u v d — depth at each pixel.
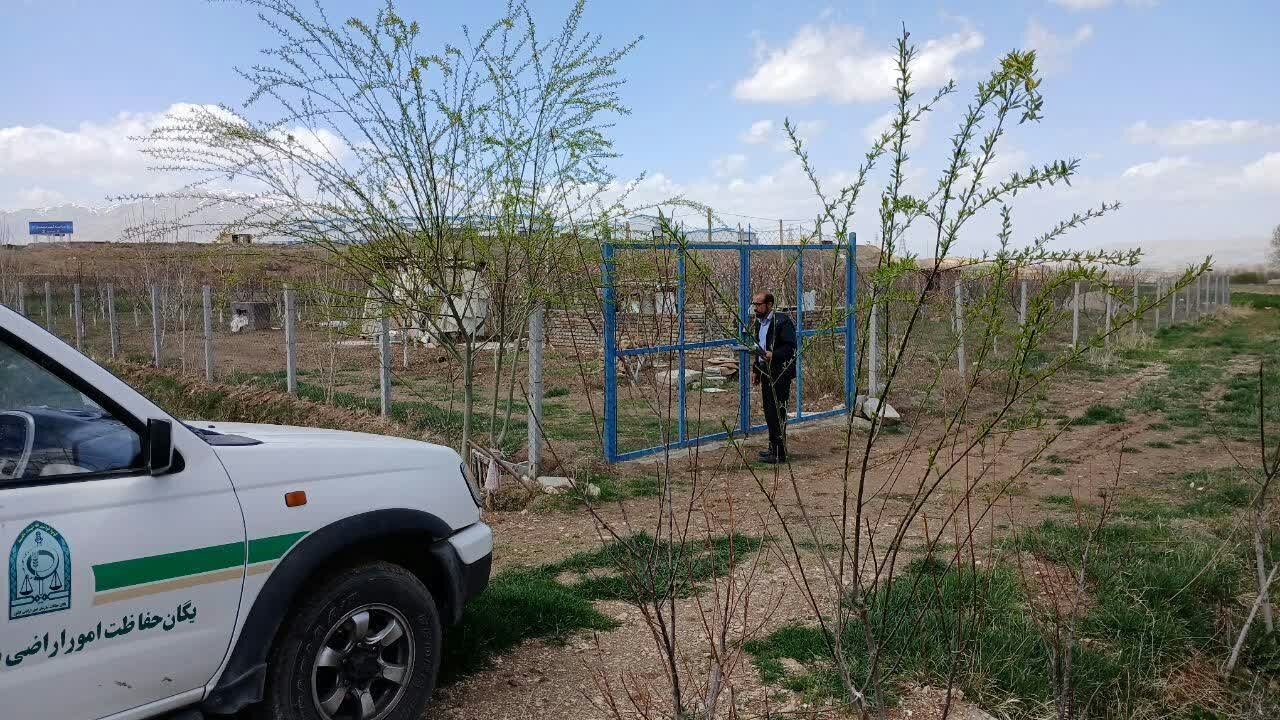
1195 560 5.50
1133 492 8.04
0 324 2.59
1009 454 9.88
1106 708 3.94
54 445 2.68
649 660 4.50
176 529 2.83
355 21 6.93
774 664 4.36
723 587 5.55
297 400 10.74
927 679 4.09
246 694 2.99
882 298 2.43
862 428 11.51
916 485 8.48
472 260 8.14
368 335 9.66
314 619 3.16
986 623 4.48
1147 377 16.67
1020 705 3.89
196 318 26.08
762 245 9.90
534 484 8.11
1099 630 4.67
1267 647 4.51
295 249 7.96
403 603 3.45
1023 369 2.56
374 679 3.38
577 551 6.47
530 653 4.59
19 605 2.49
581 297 6.78
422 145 7.46
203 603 2.89
